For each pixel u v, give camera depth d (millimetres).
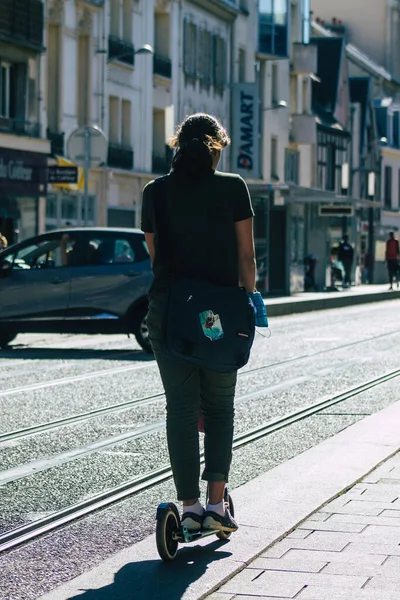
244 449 11156
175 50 52469
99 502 8914
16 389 16141
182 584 6367
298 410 13891
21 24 39312
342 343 24781
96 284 22766
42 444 11516
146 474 9977
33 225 40406
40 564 7172
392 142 93312
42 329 23047
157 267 6910
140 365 19891
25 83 40156
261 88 63531
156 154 51375
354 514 7898
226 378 6992
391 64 97562
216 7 56719
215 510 7082
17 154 39062
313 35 86875
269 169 64312
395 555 6840
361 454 10141
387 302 50906
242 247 6910
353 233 67438
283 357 21250
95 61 44625
